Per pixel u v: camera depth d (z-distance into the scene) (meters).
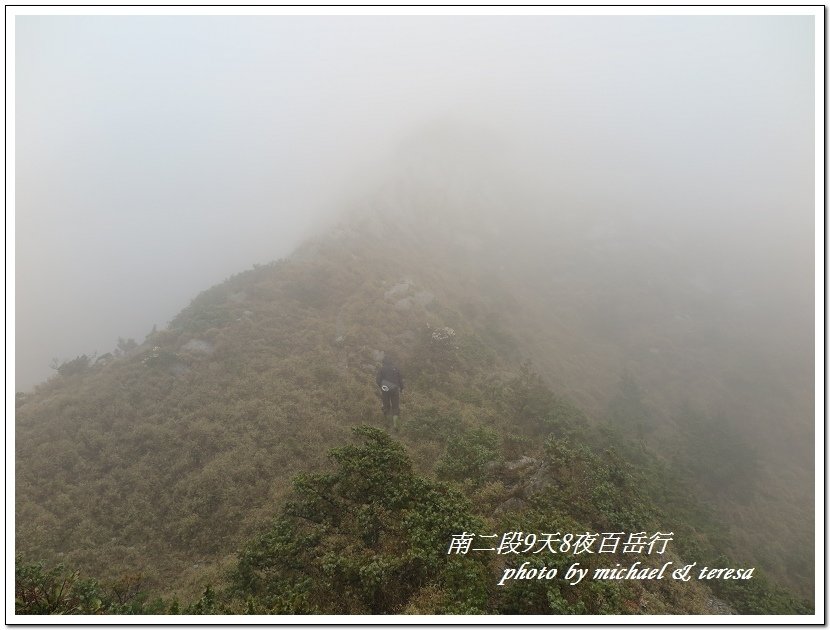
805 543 20.09
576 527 6.75
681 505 13.98
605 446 14.67
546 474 8.78
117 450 12.90
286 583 6.04
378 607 5.66
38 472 11.92
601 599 5.44
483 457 9.79
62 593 5.80
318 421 13.98
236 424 13.66
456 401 15.51
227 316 19.70
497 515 7.99
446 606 5.11
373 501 6.83
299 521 7.29
